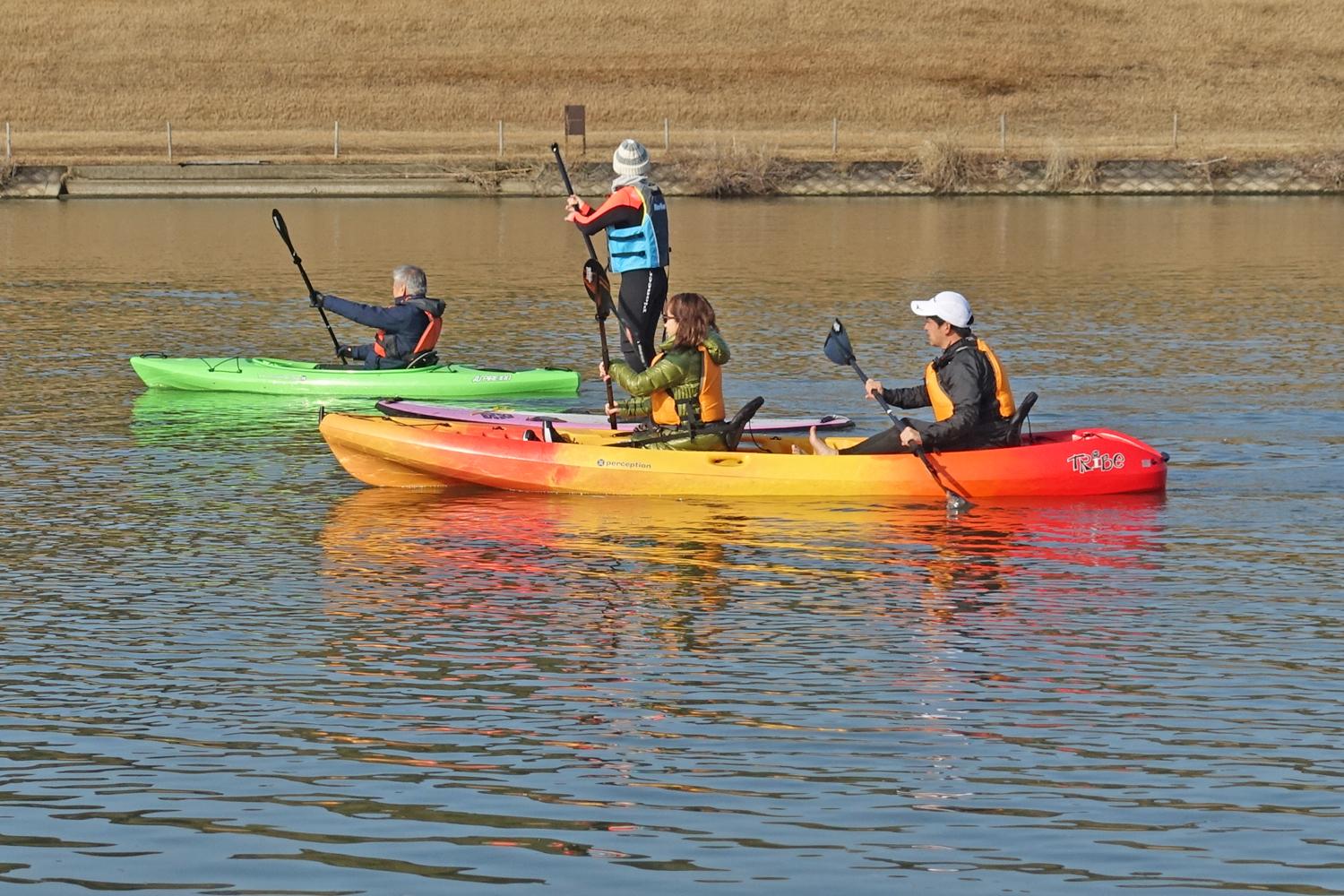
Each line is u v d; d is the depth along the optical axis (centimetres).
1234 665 2720
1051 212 12206
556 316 7150
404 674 2694
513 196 13688
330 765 2320
